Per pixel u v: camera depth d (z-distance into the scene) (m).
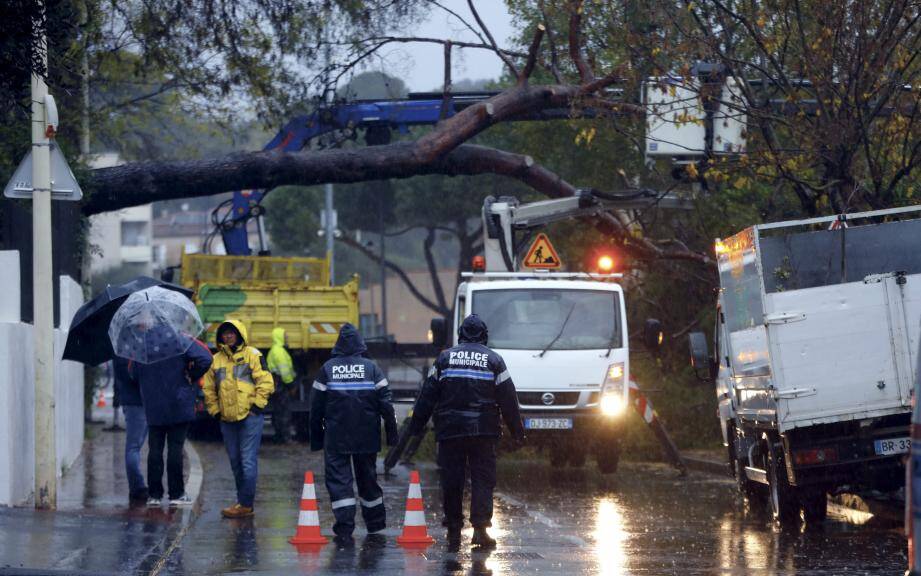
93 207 79.75
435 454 81.19
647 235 76.75
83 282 102.00
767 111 62.97
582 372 67.88
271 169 79.81
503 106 79.31
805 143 59.69
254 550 37.81
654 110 61.69
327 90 75.50
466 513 50.00
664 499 55.44
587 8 65.25
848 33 57.44
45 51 34.25
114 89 101.38
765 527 44.44
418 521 39.25
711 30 60.28
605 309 69.44
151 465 47.09
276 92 74.38
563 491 59.50
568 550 38.03
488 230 76.56
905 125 57.25
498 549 38.31
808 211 62.78
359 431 41.03
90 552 33.94
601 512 49.91
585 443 68.75
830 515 48.19
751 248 43.66
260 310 93.25
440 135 79.88
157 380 46.78
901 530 42.59
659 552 37.44
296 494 57.25
